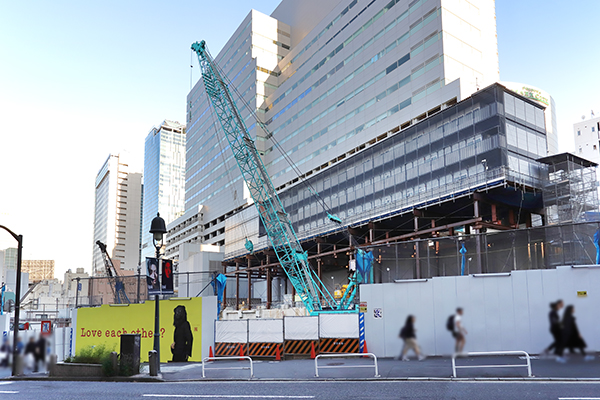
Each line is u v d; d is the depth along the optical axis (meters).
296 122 103.50
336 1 108.75
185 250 122.06
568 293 22.42
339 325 26.89
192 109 159.62
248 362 26.25
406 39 75.06
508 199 54.66
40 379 21.31
